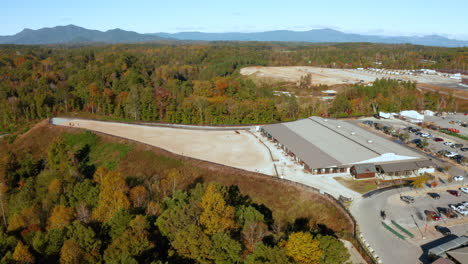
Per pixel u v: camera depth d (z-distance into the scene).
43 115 149.62
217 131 124.44
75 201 70.56
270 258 40.09
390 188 74.75
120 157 101.81
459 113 148.38
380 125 127.00
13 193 88.31
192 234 44.62
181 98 155.62
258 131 122.88
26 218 68.31
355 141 94.50
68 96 157.88
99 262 43.72
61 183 79.75
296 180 79.56
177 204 57.41
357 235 55.38
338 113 146.38
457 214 62.62
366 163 82.62
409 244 53.12
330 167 81.81
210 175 84.69
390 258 49.50
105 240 50.81
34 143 118.31
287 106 143.88
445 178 80.06
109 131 124.00
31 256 45.09
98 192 69.56
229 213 52.47
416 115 136.62
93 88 158.75
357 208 65.56
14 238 52.59
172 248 46.97
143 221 49.47
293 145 97.38
